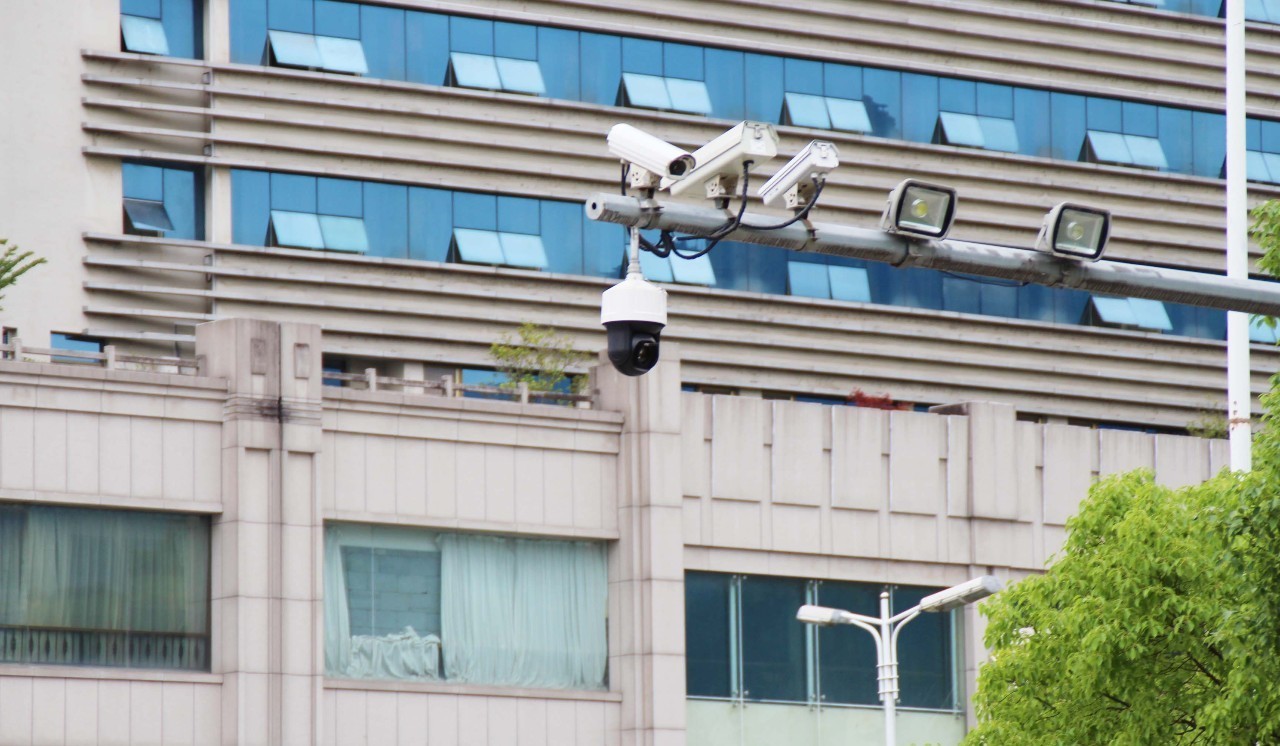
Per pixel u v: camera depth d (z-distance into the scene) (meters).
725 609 134.12
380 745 121.75
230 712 117.12
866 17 165.38
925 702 139.75
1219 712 84.00
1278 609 78.25
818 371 160.88
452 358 149.88
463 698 124.94
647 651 129.00
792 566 136.00
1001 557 142.88
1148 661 91.94
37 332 138.50
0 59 140.25
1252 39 182.62
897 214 51.09
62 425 115.44
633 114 156.75
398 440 124.94
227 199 145.38
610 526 131.00
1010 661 100.75
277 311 145.50
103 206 142.00
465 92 151.38
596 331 154.12
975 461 143.12
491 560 128.00
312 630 119.44
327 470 122.44
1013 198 169.88
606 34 157.50
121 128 142.00
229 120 145.38
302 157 147.38
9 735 111.88
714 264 159.50
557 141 154.75
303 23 149.12
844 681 137.25
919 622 140.62
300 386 120.88
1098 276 53.47
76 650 115.38
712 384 157.50
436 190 151.50
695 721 131.62
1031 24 172.75
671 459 131.62
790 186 49.59
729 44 160.50
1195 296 54.53
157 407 118.06
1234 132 109.75
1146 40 177.75
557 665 129.12
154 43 145.25
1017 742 98.81
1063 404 170.62
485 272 150.50
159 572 118.25
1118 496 98.75
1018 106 172.25
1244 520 78.69
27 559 114.56
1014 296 170.12
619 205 48.66
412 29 151.88
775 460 136.38
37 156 140.25
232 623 117.75
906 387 164.75
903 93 167.50
